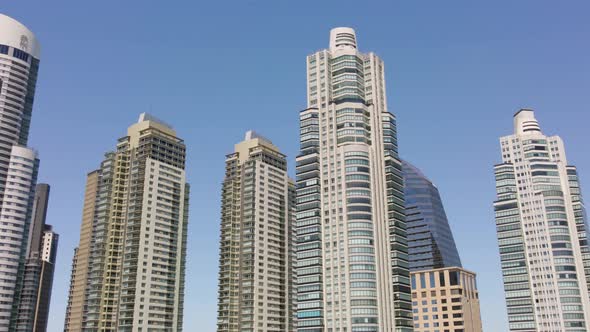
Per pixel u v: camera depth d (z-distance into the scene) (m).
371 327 199.25
